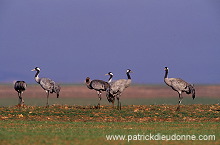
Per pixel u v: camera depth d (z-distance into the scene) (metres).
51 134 28.58
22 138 26.83
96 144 25.22
